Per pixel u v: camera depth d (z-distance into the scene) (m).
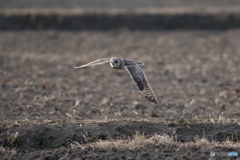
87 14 50.16
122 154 10.81
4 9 54.75
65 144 11.98
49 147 11.98
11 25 49.53
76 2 65.44
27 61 30.42
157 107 17.47
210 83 22.81
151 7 59.59
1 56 31.97
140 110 16.88
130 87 22.28
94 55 34.62
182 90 21.20
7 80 23.00
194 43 40.41
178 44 39.94
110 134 12.41
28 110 16.48
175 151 11.08
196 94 20.09
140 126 12.89
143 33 46.44
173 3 65.44
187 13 49.81
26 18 50.16
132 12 50.25
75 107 17.17
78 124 13.17
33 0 67.06
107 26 49.22
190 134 12.77
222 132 12.47
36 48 39.31
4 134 12.18
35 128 12.59
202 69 27.34
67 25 49.44
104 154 10.81
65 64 29.64
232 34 45.03
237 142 11.78
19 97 18.94
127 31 47.47
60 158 10.77
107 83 23.34
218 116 15.33
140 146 11.27
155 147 11.34
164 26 48.91
